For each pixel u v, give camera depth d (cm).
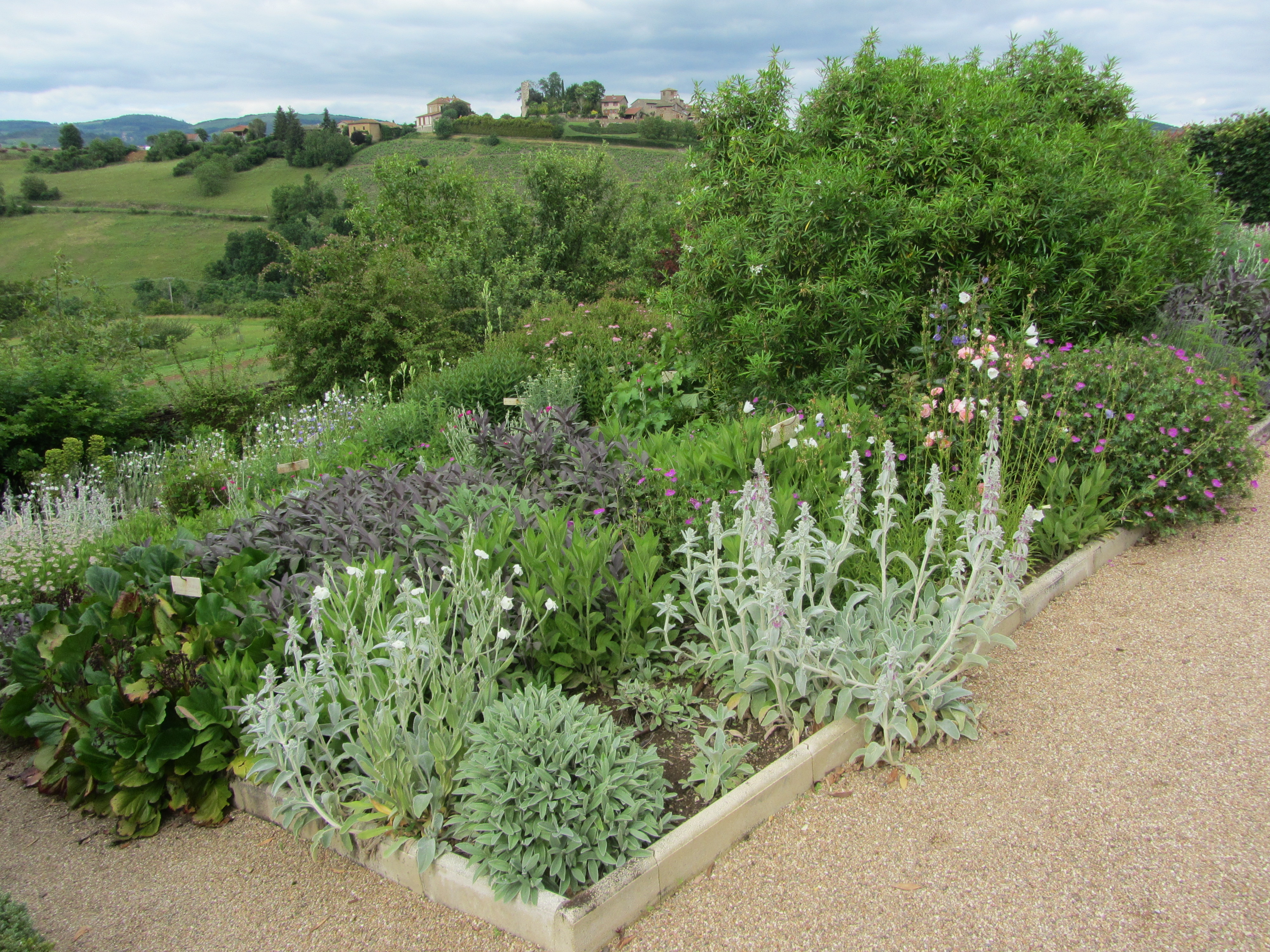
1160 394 465
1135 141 690
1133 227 570
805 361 564
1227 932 213
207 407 926
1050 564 436
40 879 277
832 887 241
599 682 345
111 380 852
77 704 314
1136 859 241
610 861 236
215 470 668
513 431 569
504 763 248
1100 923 220
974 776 285
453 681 286
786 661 294
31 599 420
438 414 718
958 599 311
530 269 1504
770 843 261
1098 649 361
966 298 464
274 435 802
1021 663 354
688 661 340
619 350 786
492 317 1284
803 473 435
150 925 252
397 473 494
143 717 297
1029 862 244
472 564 334
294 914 252
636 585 349
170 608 343
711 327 614
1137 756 288
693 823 253
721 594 309
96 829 306
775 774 274
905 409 495
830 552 310
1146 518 470
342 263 1122
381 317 1055
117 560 394
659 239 1591
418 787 271
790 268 561
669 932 229
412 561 377
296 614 329
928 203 533
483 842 235
